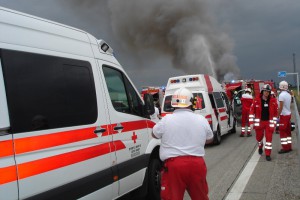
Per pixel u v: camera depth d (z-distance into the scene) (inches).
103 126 162.6
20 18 128.6
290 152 356.2
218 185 249.1
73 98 146.4
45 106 130.6
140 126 197.5
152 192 208.2
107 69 179.0
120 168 172.4
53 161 129.3
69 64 148.3
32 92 126.0
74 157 140.3
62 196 132.0
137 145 191.5
